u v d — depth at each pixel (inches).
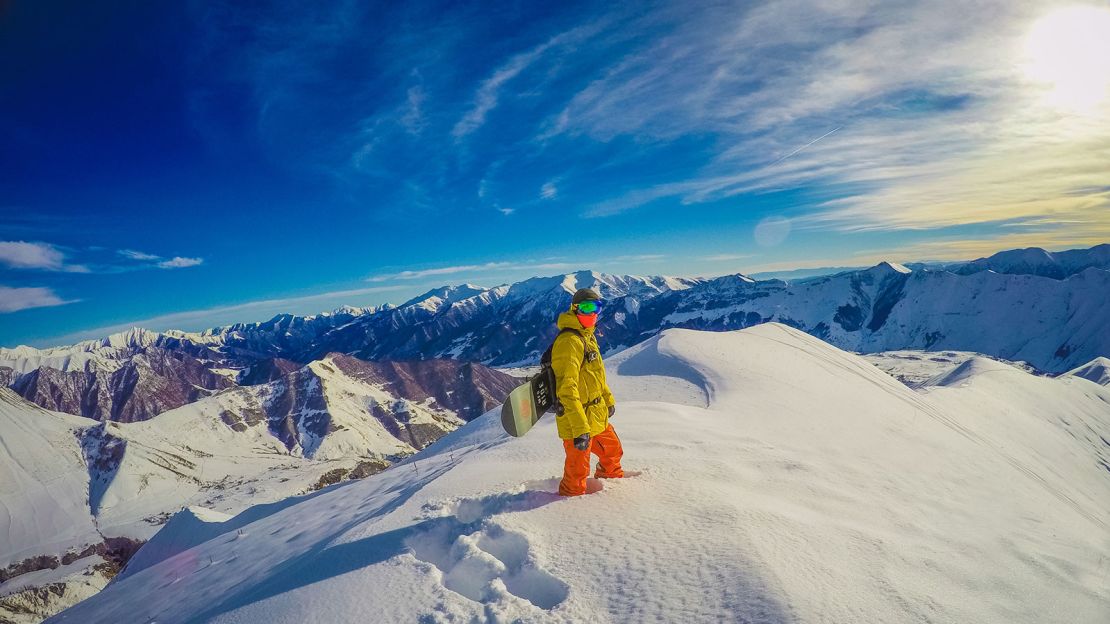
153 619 304.8
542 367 223.0
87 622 382.6
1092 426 2503.7
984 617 142.4
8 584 5777.6
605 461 233.9
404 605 152.5
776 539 162.1
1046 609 159.8
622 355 804.0
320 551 208.1
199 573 385.4
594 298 219.0
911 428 614.5
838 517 213.2
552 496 215.9
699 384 605.9
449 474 276.4
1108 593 185.3
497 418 722.8
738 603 130.3
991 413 1649.9
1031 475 700.0
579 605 140.9
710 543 158.6
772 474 255.0
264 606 176.7
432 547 191.5
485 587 155.4
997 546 218.1
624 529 176.7
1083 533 334.0
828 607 127.8
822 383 715.4
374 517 247.3
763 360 757.9
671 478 227.3
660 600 136.7
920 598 142.9
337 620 152.3
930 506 283.6
